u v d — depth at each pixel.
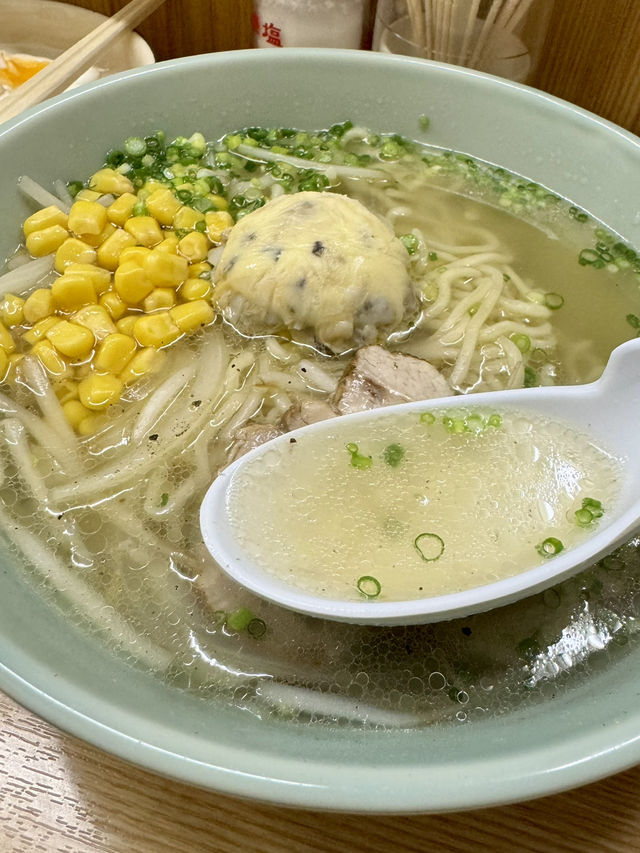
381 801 0.09
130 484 0.16
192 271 0.19
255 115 0.23
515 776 0.10
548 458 0.14
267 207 0.19
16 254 0.19
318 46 0.25
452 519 0.14
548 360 0.19
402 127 0.23
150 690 0.12
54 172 0.21
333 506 0.14
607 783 0.13
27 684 0.10
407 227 0.22
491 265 0.21
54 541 0.15
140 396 0.17
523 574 0.12
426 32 0.23
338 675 0.13
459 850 0.12
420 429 0.15
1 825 0.12
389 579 0.13
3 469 0.16
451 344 0.19
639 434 0.14
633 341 0.14
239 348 0.18
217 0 0.26
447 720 0.12
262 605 0.14
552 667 0.13
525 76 0.24
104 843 0.12
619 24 0.22
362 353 0.17
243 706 0.12
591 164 0.21
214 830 0.12
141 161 0.22
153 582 0.14
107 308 0.18
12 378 0.17
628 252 0.21
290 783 0.10
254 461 0.14
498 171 0.23
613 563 0.15
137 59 0.26
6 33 0.30
